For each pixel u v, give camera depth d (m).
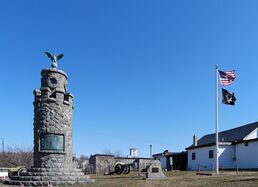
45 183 26.16
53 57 29.66
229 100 33.97
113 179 29.66
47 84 28.80
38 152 27.72
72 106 30.00
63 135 28.31
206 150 50.12
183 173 34.69
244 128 51.78
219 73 34.06
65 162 28.08
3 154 75.12
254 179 21.62
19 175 27.83
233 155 46.94
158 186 21.86
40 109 28.28
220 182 21.44
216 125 32.91
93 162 63.78
